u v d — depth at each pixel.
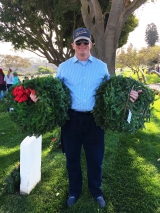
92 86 2.35
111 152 4.16
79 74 2.36
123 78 2.30
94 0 6.11
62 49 14.30
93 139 2.46
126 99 2.21
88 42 2.27
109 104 2.20
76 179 2.67
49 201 2.75
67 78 2.39
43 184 3.09
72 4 9.41
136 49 28.94
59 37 13.90
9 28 12.86
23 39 13.57
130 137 5.07
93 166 2.57
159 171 3.53
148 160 3.90
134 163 3.75
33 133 2.21
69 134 2.47
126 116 2.24
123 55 28.23
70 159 2.57
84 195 2.82
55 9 10.37
